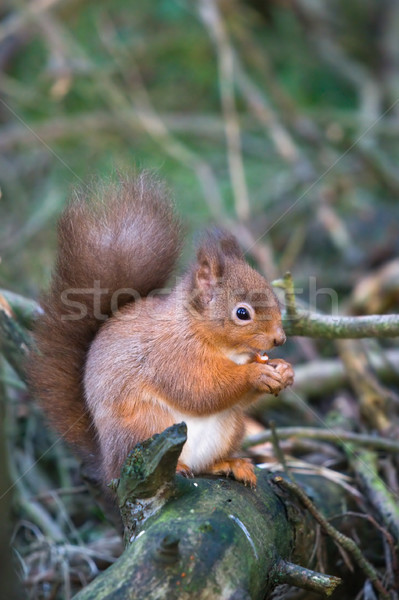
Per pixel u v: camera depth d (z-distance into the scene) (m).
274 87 15.62
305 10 17.36
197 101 17.62
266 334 6.92
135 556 4.96
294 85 17.78
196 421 6.71
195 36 17.34
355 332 7.25
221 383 6.61
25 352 7.68
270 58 18.28
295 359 11.71
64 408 7.06
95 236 7.10
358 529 7.71
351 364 9.58
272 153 16.14
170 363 6.60
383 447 8.43
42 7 14.96
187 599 4.80
